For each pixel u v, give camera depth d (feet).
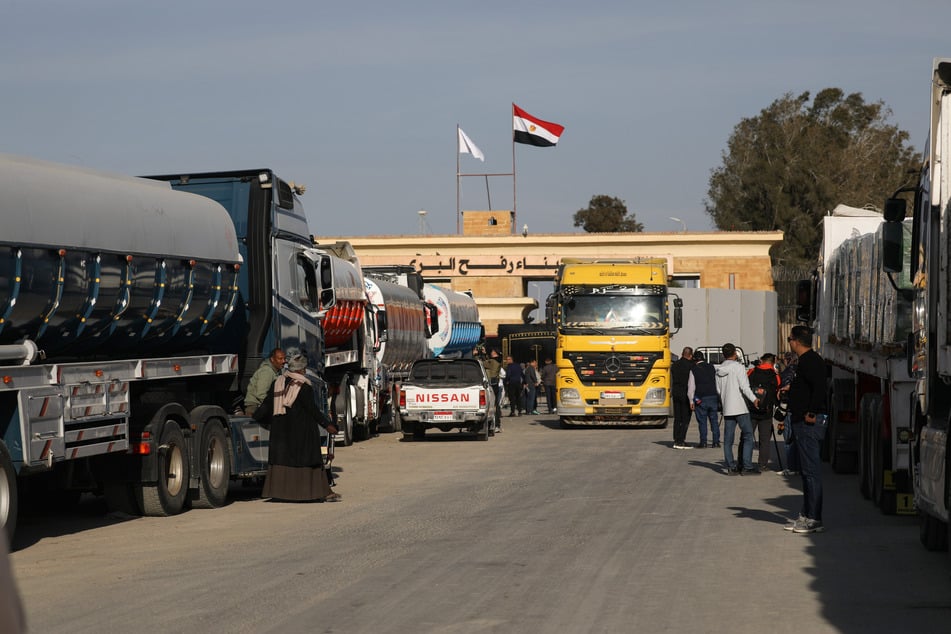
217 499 49.37
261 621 24.81
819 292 76.38
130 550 36.78
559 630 23.59
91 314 40.78
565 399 110.32
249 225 54.24
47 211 38.17
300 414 50.75
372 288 101.81
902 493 44.86
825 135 301.63
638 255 218.38
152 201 45.44
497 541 37.42
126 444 43.27
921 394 36.01
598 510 46.47
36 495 49.01
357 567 32.30
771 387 64.49
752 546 36.35
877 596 27.81
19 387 36.06
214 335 52.44
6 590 5.65
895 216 37.47
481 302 217.97
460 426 94.43
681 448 83.97
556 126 222.48
